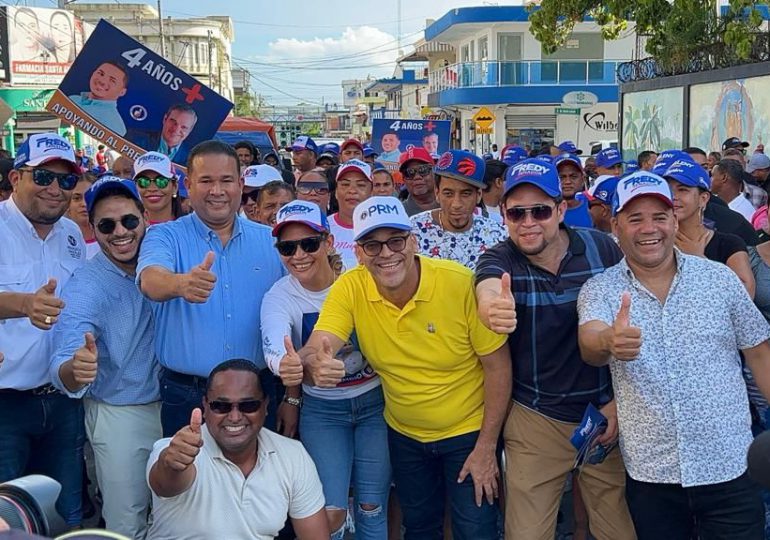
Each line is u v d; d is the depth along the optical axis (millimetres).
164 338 3850
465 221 5188
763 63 14469
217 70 66188
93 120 6527
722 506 3318
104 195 3916
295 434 4297
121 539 1556
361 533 4148
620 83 21438
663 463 3318
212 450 3453
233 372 3365
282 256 3848
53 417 4164
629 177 3363
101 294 3908
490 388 3715
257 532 3469
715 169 7473
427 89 51031
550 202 3543
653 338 3309
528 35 34031
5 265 4148
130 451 3977
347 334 3740
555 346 3658
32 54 28875
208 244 3934
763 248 4371
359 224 3502
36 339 4027
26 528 1821
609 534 3809
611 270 3510
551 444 3734
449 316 3633
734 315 3355
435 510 4043
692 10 14789
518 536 3715
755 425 4215
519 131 35031
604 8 16781
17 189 4199
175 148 6660
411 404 3756
